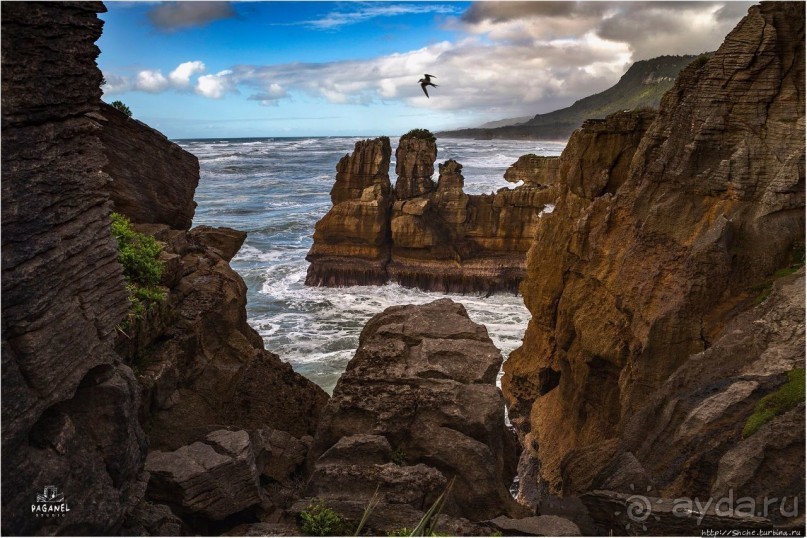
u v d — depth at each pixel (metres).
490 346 17.05
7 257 7.80
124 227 16.47
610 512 12.49
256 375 17.97
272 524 12.62
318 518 12.21
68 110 8.97
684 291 17.83
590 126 26.19
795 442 11.38
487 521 12.44
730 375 14.50
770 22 18.00
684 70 21.09
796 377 12.91
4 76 7.82
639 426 15.54
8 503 7.66
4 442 7.57
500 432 15.40
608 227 22.50
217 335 18.80
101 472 9.48
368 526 12.34
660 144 21.55
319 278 51.28
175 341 16.77
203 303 18.48
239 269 55.00
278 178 117.56
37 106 8.34
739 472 11.52
